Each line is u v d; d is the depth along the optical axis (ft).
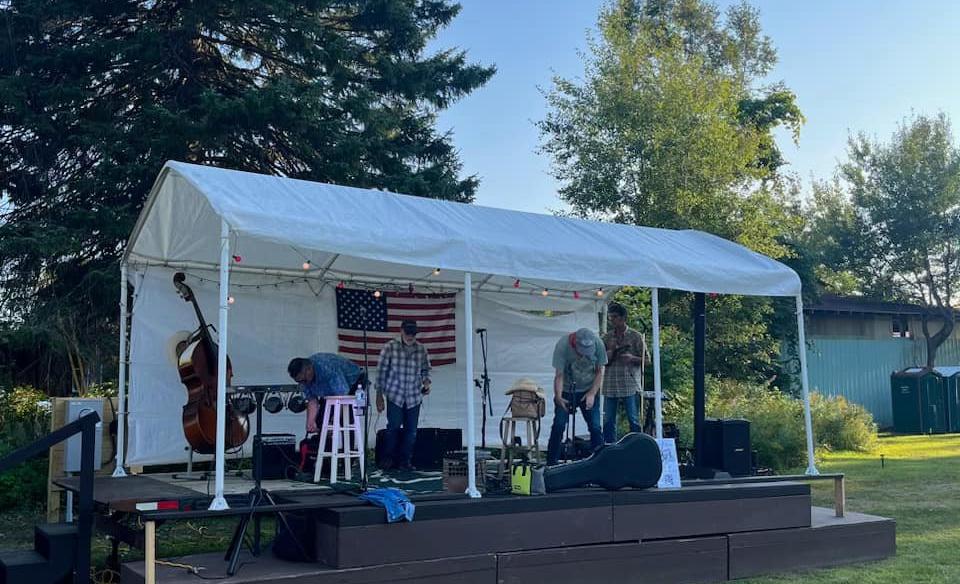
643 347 28.99
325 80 49.73
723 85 74.08
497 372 36.60
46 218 45.70
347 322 33.55
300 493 21.38
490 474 24.13
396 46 57.26
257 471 20.74
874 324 97.25
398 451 29.45
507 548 21.30
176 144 44.06
